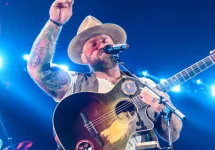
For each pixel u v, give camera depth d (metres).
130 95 5.57
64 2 5.69
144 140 5.50
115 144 5.36
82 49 6.18
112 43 6.18
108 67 5.98
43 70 5.77
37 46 5.75
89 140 5.34
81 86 5.90
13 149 11.53
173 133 5.79
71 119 5.41
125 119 5.46
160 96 5.28
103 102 5.52
